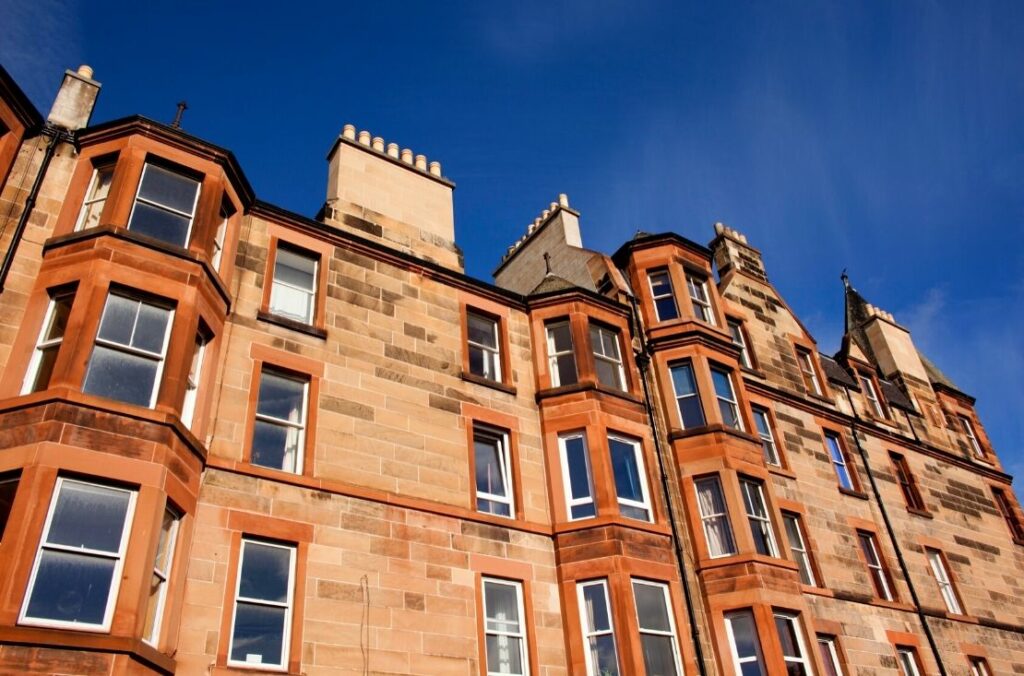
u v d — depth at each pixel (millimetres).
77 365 14180
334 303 19516
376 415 18391
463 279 22281
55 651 11703
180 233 17172
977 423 36719
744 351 29219
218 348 16969
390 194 23781
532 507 19672
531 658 17375
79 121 18906
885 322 37719
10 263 15750
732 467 22203
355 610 15688
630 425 21625
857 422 30344
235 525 15242
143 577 12883
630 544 19172
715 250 33344
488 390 20812
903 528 28422
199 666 13680
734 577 20422
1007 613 29375
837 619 23578
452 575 17266
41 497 12680
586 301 23438
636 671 17281
